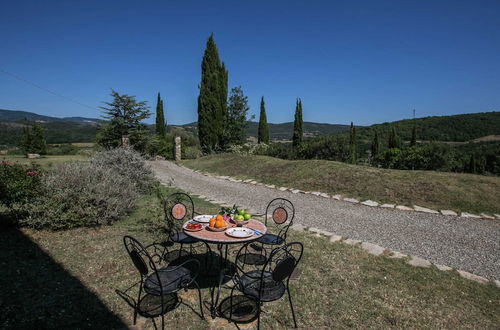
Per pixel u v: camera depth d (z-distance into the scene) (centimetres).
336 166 1319
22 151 3162
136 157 1057
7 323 306
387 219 782
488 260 533
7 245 504
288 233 638
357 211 861
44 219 562
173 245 545
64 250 497
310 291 398
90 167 714
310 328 324
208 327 319
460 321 344
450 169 1573
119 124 2492
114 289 384
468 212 846
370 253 533
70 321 317
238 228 397
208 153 2514
